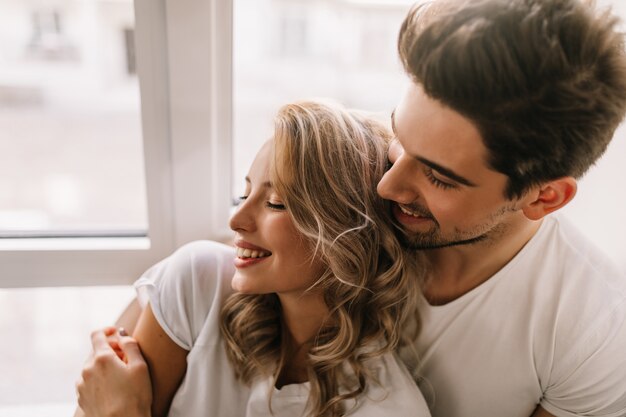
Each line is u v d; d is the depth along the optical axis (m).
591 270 0.70
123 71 0.88
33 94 0.88
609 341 0.66
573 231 0.74
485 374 0.73
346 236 0.65
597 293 0.69
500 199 0.56
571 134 0.50
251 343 0.74
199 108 0.84
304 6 0.90
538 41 0.46
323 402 0.69
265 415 0.71
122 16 0.84
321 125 0.63
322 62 0.94
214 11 0.80
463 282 0.73
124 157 0.94
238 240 0.67
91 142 0.92
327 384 0.70
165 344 0.74
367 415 0.68
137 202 0.97
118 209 0.97
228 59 0.84
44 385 1.12
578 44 0.46
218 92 0.86
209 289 0.75
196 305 0.74
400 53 0.55
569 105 0.48
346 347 0.69
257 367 0.73
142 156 0.94
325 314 0.72
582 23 0.46
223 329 0.74
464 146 0.51
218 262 0.77
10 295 1.05
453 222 0.58
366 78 0.96
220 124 0.88
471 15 0.47
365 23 0.93
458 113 0.49
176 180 0.88
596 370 0.68
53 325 1.09
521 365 0.72
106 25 0.84
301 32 0.92
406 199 0.58
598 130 0.51
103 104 0.90
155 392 0.74
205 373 0.72
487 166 0.52
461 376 0.74
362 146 0.65
